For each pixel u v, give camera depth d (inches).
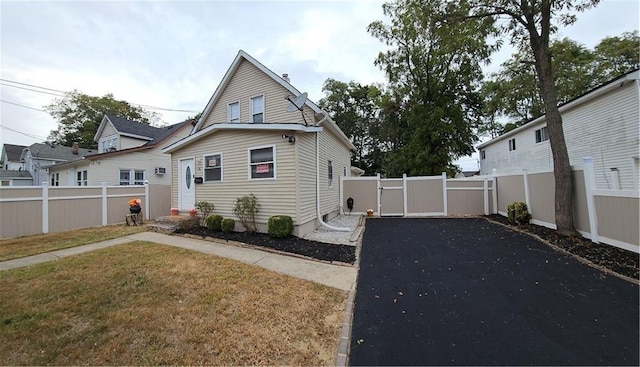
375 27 709.9
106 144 740.7
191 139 357.4
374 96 924.6
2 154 1157.1
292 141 291.1
